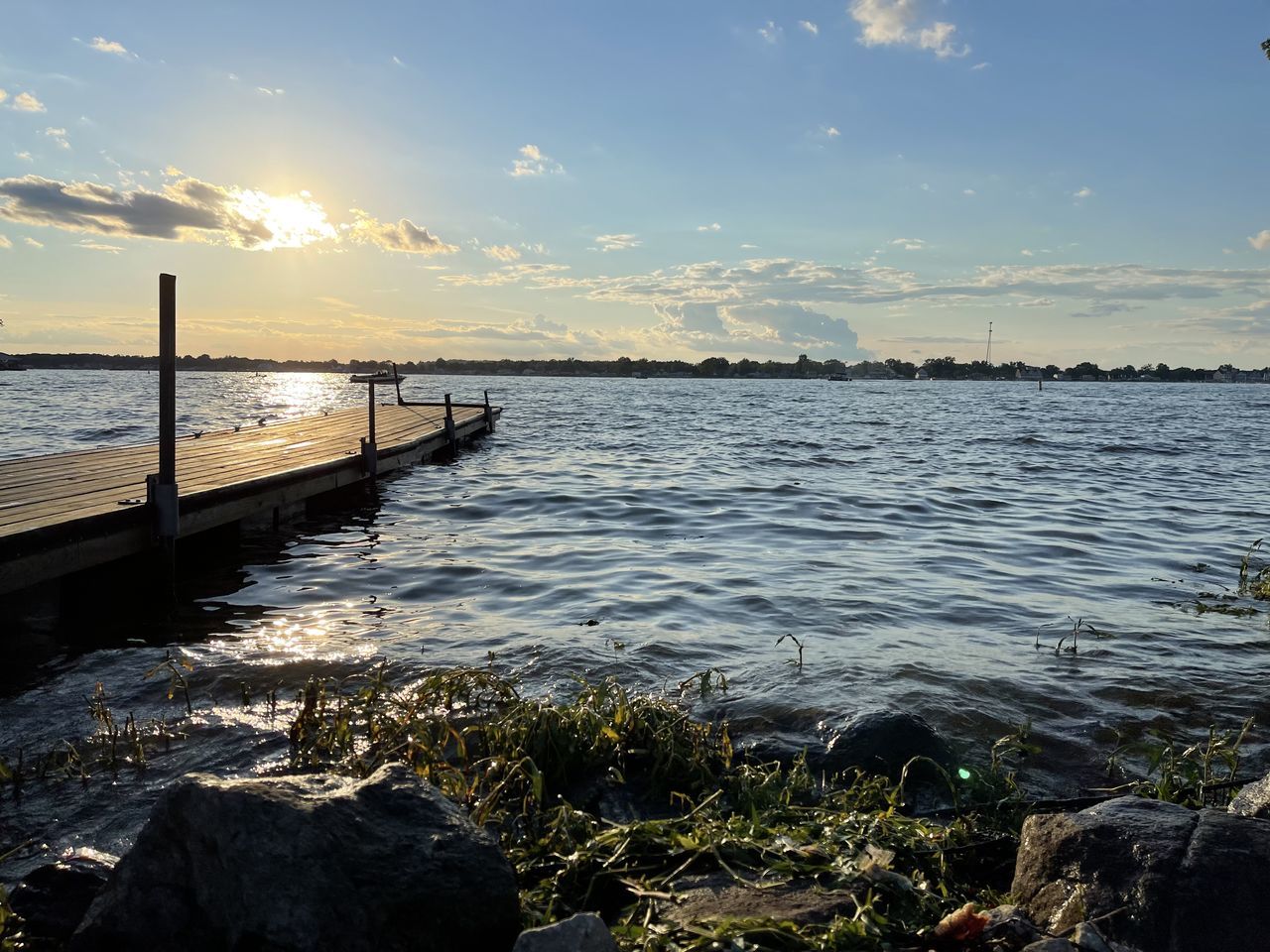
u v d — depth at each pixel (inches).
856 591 371.9
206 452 600.7
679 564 422.0
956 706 238.7
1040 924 129.1
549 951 103.3
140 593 359.9
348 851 113.9
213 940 108.4
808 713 229.9
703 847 143.0
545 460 903.1
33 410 1637.6
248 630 312.2
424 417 1076.5
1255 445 1253.1
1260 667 276.5
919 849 157.1
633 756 195.9
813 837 152.4
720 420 1678.2
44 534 306.3
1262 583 385.1
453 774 177.5
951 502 639.1
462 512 579.5
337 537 490.3
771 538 492.1
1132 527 549.6
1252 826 134.3
